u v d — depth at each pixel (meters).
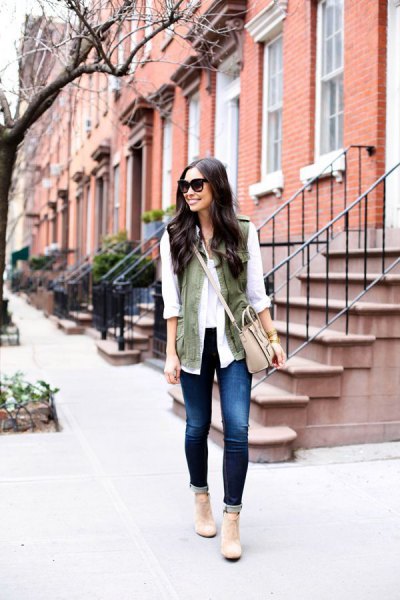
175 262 3.61
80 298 16.78
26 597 3.05
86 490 4.53
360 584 3.19
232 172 11.95
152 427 6.29
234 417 3.50
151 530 3.85
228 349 3.55
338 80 8.25
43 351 12.02
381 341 5.60
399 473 4.86
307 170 8.52
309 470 4.93
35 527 3.88
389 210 7.11
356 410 5.56
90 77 8.22
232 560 3.43
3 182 6.50
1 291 6.70
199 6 5.47
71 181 29.47
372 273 6.73
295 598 3.05
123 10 5.66
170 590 3.13
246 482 4.66
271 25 9.60
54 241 35.41
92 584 3.19
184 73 13.23
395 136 7.12
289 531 3.83
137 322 10.78
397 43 7.10
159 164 15.64
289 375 5.55
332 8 8.37
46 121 14.09
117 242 16.98
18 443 5.70
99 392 8.03
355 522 3.96
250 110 10.43
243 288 3.63
